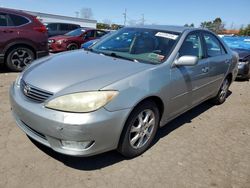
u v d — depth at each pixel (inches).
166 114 135.0
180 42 142.1
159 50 138.2
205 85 168.4
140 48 144.0
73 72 113.5
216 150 139.0
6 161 112.3
